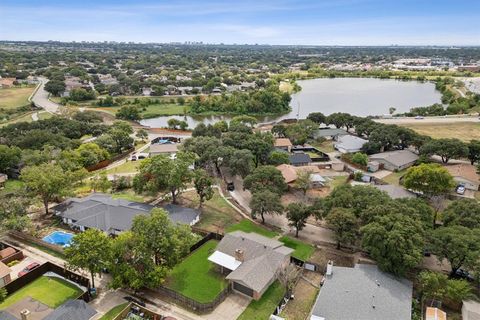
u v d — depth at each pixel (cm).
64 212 6931
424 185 7819
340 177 9731
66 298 4756
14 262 5491
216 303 4675
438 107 17075
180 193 8238
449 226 5700
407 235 4959
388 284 4738
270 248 5453
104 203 7106
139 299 4750
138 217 5078
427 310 4469
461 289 4519
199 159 9731
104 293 4878
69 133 12800
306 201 8100
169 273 5338
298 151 12138
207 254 5934
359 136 13525
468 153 9875
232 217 7381
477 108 17650
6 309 4422
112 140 11612
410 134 11506
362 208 6103
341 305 4369
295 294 4972
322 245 6259
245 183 7756
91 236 4753
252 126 15600
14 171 9400
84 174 8481
